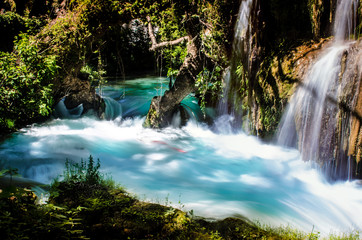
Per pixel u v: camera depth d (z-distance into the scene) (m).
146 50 21.39
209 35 9.92
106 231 4.77
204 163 9.56
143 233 4.84
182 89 11.61
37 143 10.18
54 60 9.70
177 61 12.73
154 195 6.87
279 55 8.45
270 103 9.02
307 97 7.62
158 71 21.48
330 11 8.07
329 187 7.61
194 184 7.88
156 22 10.20
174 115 12.88
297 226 5.79
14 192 4.34
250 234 5.07
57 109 13.12
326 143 7.31
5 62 9.16
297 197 7.26
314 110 7.49
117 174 8.34
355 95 6.48
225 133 12.43
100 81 13.26
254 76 9.45
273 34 8.84
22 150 9.47
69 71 11.05
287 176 8.43
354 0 7.41
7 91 9.09
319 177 8.05
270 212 6.30
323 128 7.32
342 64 6.78
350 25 7.62
